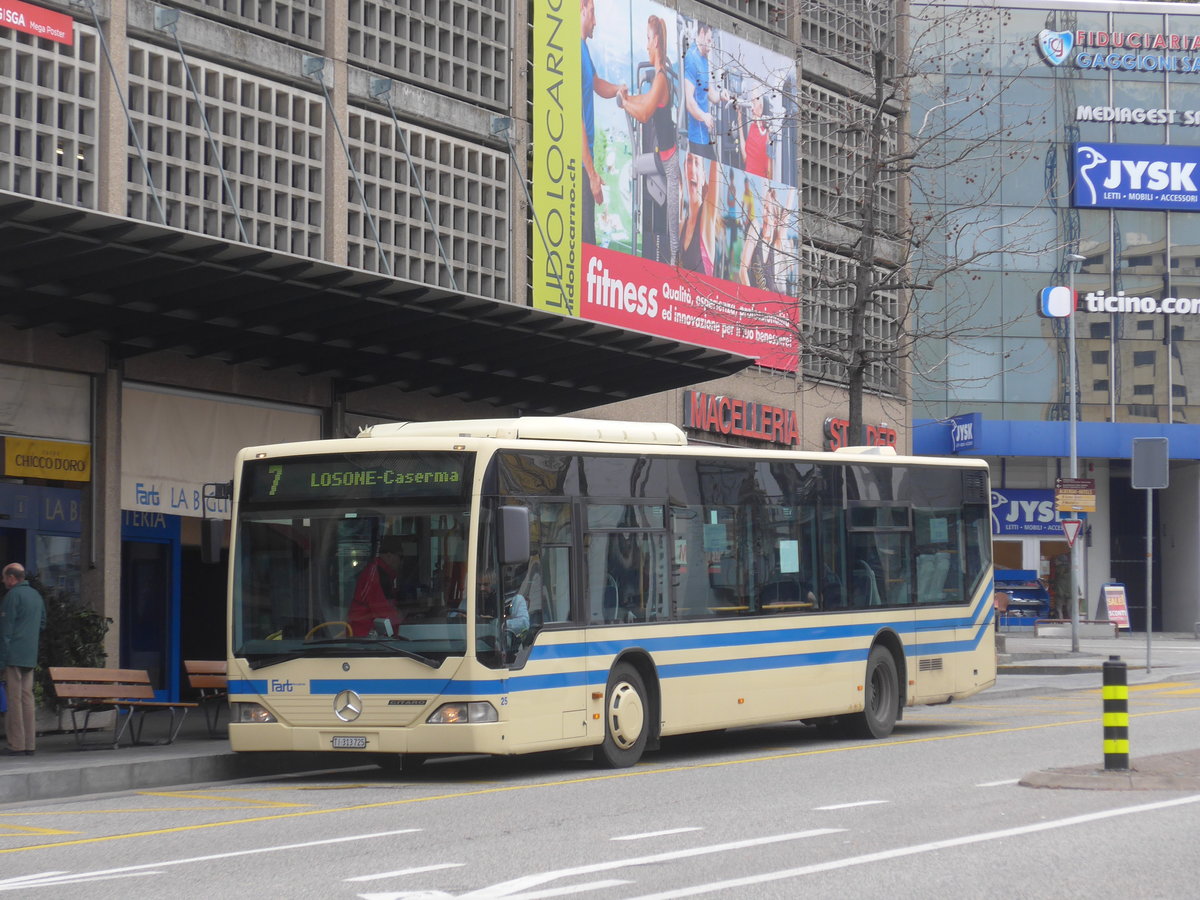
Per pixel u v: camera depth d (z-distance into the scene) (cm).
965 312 5347
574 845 1017
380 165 2341
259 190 2156
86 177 1917
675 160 2891
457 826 1129
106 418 1989
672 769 1548
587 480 1562
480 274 2506
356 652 1448
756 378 3177
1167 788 1280
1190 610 5497
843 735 1927
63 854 1030
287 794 1405
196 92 2019
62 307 1828
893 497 1969
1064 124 5378
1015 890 839
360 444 1492
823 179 3331
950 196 5216
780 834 1052
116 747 1697
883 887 848
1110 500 5684
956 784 1344
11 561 1900
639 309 2795
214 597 2214
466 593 1427
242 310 1872
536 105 2598
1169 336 5447
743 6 3147
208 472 2141
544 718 1477
